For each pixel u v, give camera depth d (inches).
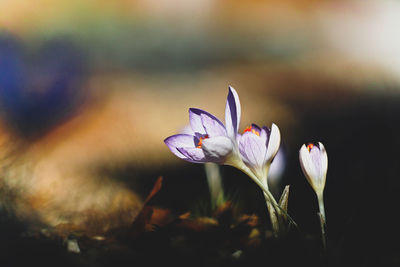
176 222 22.0
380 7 145.4
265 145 20.5
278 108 75.3
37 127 45.3
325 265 20.1
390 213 25.3
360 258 21.0
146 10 135.2
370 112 67.9
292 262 20.2
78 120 53.6
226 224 22.4
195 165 46.8
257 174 20.5
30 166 26.2
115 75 101.3
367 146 49.2
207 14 138.8
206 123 20.3
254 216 22.9
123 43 121.8
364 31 133.5
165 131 63.3
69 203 25.0
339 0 150.5
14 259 19.6
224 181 35.7
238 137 21.5
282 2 148.9
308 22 138.3
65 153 41.8
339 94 81.9
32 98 52.4
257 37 130.7
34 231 21.6
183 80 99.3
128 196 29.2
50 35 113.5
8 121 41.2
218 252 20.9
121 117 60.9
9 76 58.3
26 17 115.6
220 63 115.3
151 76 102.8
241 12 142.9
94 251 20.7
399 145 47.0
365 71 96.9
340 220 27.5
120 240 21.7
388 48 120.0
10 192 23.7
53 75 82.3
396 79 92.4
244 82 96.6
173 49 121.5
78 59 105.1
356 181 33.8
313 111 71.7
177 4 140.3
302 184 35.6
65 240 20.9
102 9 128.7
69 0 126.3
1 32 101.7
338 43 128.1
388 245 21.9
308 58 114.9
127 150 37.5
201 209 27.0
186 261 20.5
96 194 27.1
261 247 20.6
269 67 109.0
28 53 97.0
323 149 20.4
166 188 38.0
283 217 20.2
